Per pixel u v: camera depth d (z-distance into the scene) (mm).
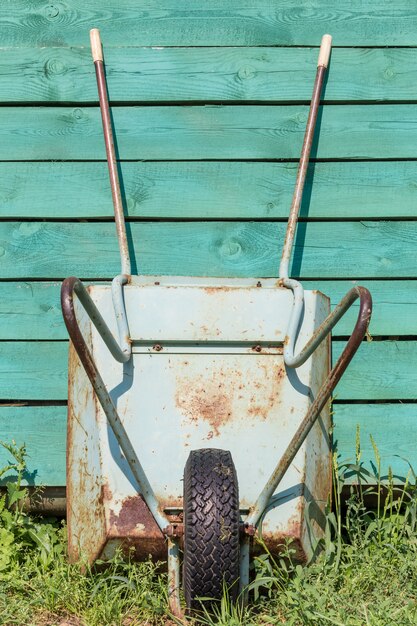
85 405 3189
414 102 3906
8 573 3277
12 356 3781
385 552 3275
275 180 3863
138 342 3150
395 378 3818
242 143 3863
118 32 3879
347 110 3881
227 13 3887
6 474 3729
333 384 2635
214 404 3111
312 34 3898
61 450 3748
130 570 3086
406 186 3877
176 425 3084
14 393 3766
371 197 3865
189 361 3146
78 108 3859
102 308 3223
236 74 3875
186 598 2744
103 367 3143
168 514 2969
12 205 3824
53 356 3787
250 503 3014
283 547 3023
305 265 3842
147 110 3859
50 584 3096
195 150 3855
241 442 3082
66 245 3828
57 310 3801
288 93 3879
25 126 3844
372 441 3580
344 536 3578
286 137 3873
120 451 3055
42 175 3838
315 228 3850
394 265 3859
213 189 3850
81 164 3848
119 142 3854
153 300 3188
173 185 3846
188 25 3879
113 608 2945
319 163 3861
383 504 3793
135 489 3016
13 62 3855
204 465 2762
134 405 3100
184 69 3871
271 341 3172
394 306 3848
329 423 3467
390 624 2727
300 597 2863
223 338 3158
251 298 3213
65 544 3502
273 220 3865
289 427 3113
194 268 3836
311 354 3037
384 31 3910
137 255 3826
